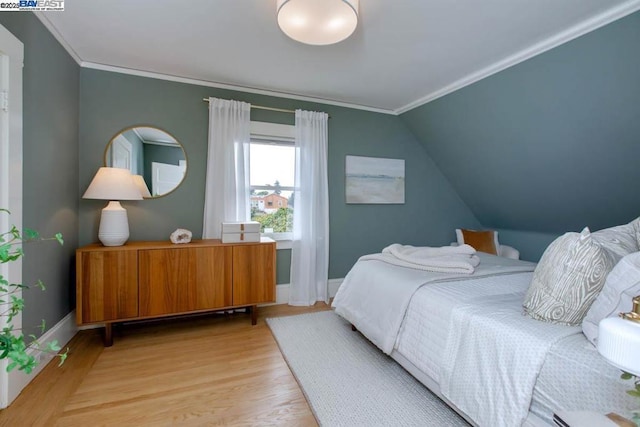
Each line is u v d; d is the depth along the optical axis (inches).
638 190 103.0
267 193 132.3
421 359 67.5
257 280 109.1
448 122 137.5
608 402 37.9
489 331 53.4
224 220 118.9
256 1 72.7
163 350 90.4
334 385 73.3
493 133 125.2
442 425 60.3
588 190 116.0
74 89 99.4
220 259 103.9
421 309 70.4
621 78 81.7
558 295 50.5
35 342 39.4
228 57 100.4
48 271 82.4
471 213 178.9
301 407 66.1
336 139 143.3
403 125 158.2
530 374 45.6
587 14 75.6
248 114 122.6
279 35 87.1
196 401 67.3
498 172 140.3
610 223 122.7
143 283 94.4
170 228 116.3
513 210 154.8
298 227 132.8
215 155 118.3
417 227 164.1
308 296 131.8
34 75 74.9
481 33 84.5
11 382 65.2
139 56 100.2
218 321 112.9
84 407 64.5
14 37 65.2
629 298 40.7
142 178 112.2
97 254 89.4
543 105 102.4
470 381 54.3
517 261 105.0
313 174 133.2
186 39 89.8
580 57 84.7
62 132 90.7
